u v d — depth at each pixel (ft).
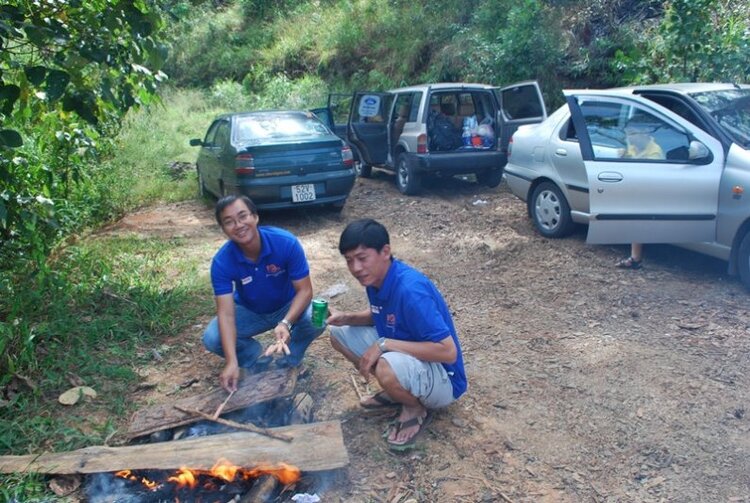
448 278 21.06
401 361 11.11
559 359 15.05
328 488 10.77
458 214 29.22
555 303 18.37
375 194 34.42
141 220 30.40
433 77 49.44
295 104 58.08
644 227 19.66
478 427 12.37
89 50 13.65
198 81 72.79
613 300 18.19
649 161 19.47
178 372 14.99
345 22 61.87
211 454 10.96
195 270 21.63
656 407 12.80
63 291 17.62
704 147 18.45
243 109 60.29
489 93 33.27
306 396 13.26
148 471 11.03
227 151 28.30
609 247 22.59
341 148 28.63
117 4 13.67
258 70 66.95
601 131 21.08
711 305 17.39
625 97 20.80
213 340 13.78
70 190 27.78
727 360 14.48
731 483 10.57
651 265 20.80
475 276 21.11
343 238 10.89
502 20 46.75
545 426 12.38
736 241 18.07
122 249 24.13
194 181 37.42
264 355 12.14
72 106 13.94
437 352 10.93
